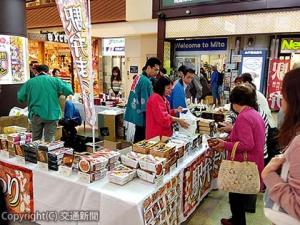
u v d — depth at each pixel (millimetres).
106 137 4266
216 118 3602
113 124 4234
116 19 8078
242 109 2217
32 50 8414
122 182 1815
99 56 10023
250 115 2145
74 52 2133
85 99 2211
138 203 1604
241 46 5770
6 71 5004
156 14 6117
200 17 5535
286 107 1056
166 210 1939
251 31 5008
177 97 3254
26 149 2223
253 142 2111
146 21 7660
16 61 5148
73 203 1922
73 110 5105
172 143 2270
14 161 2301
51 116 3594
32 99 3553
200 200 2730
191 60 6340
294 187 961
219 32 5363
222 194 3236
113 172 1899
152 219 1737
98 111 5062
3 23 4914
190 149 2465
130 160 1957
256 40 5613
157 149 2027
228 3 5145
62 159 2062
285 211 1014
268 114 3271
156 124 2678
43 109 3543
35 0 9781
